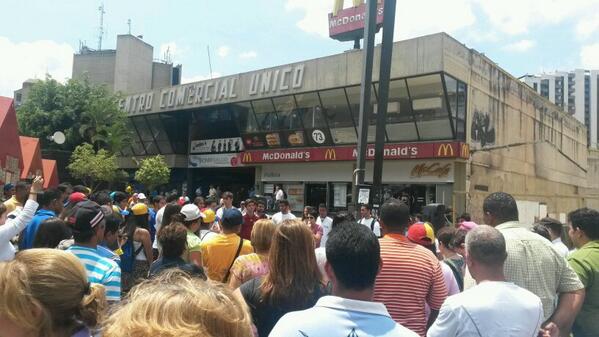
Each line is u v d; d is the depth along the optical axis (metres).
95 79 50.03
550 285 3.24
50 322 1.66
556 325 3.06
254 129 25.06
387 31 8.52
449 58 18.03
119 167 34.22
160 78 50.12
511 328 2.44
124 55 46.25
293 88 22.56
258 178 25.41
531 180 25.48
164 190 31.77
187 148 30.53
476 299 2.53
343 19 21.92
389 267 3.43
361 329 1.77
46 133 31.61
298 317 1.86
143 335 1.21
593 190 37.28
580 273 3.57
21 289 1.61
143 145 32.62
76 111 32.22
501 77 22.28
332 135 21.73
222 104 25.86
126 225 6.32
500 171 21.72
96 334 1.81
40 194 5.95
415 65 18.31
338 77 20.95
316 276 2.99
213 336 1.28
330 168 22.27
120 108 32.56
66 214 5.59
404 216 3.72
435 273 3.54
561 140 30.80
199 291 1.37
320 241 10.06
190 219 5.60
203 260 4.81
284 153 23.44
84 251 3.44
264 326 2.85
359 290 1.92
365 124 8.59
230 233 4.84
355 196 8.55
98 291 1.86
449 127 18.16
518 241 3.34
